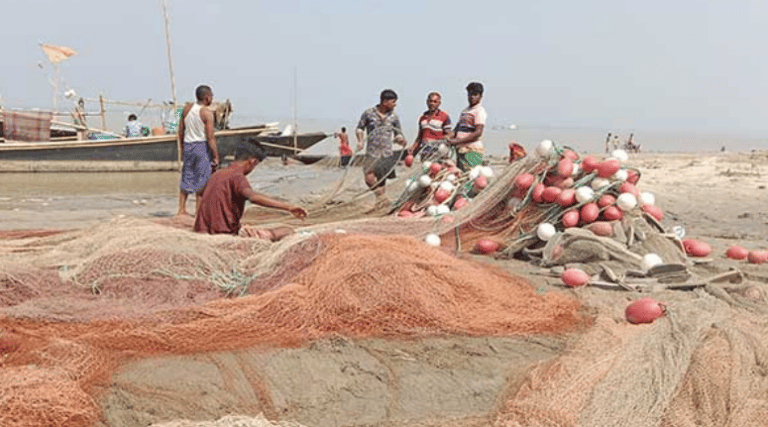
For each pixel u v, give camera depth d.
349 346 4.27
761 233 9.49
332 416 3.52
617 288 5.77
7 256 5.61
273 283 5.08
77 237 6.32
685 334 4.27
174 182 18.27
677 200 13.61
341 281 4.71
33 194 14.34
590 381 3.69
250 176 17.70
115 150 19.73
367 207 9.74
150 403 3.46
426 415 3.54
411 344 4.38
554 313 4.91
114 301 4.83
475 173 8.59
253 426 3.03
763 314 5.09
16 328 4.26
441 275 5.01
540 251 6.79
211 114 9.29
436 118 9.70
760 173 20.50
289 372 3.90
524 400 3.49
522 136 98.81
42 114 20.14
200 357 4.02
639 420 3.31
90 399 3.34
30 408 3.12
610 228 6.67
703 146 111.62
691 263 6.64
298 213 6.27
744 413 3.40
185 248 5.26
